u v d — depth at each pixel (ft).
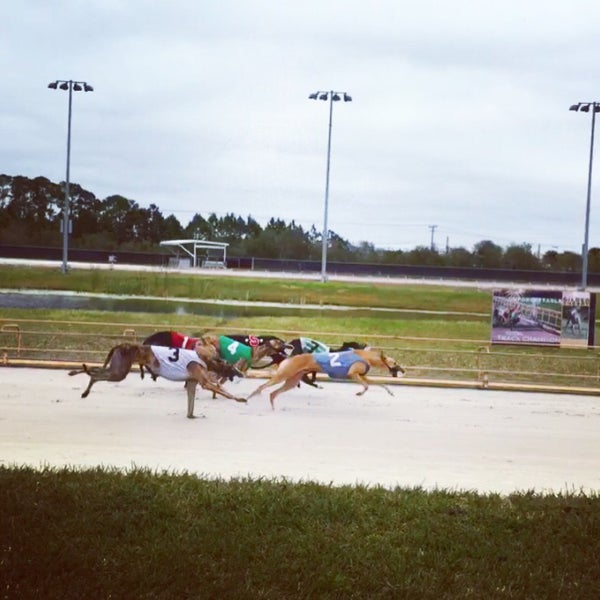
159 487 34.86
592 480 42.68
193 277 138.10
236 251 280.31
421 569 27.71
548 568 28.37
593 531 31.89
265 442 49.19
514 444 51.93
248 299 131.64
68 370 79.20
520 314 91.61
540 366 89.45
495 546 30.12
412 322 111.96
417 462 45.55
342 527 31.68
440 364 89.45
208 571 26.55
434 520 32.58
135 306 122.11
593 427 59.36
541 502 35.60
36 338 93.91
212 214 305.12
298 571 26.99
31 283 134.10
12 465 39.11
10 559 26.40
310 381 69.56
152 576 25.66
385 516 33.06
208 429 52.54
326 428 54.75
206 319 110.52
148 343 64.54
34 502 32.01
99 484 34.86
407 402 67.82
